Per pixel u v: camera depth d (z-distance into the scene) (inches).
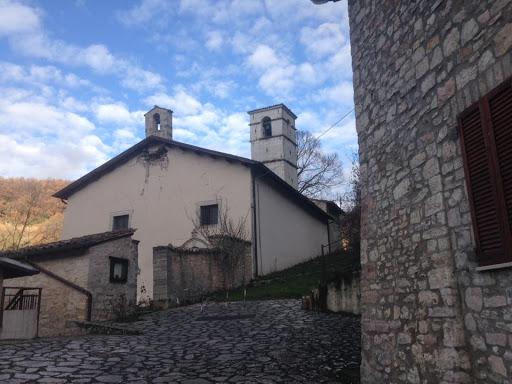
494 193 132.6
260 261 669.3
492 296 135.0
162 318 445.4
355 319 375.2
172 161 741.3
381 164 212.7
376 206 216.1
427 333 167.2
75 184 800.9
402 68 195.3
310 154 1443.2
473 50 146.6
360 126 237.6
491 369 135.1
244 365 268.7
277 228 749.3
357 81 243.1
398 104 197.9
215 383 233.3
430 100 172.2
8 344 316.5
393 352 192.1
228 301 520.7
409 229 184.5
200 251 580.1
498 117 132.1
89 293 429.1
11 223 1034.1
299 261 821.2
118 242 482.0
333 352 290.8
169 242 703.1
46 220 1085.1
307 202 865.5
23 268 371.2
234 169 690.8
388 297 199.8
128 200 757.9
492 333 134.9
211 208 694.5
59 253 454.6
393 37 204.5
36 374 238.5
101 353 296.2
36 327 385.4
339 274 410.3
